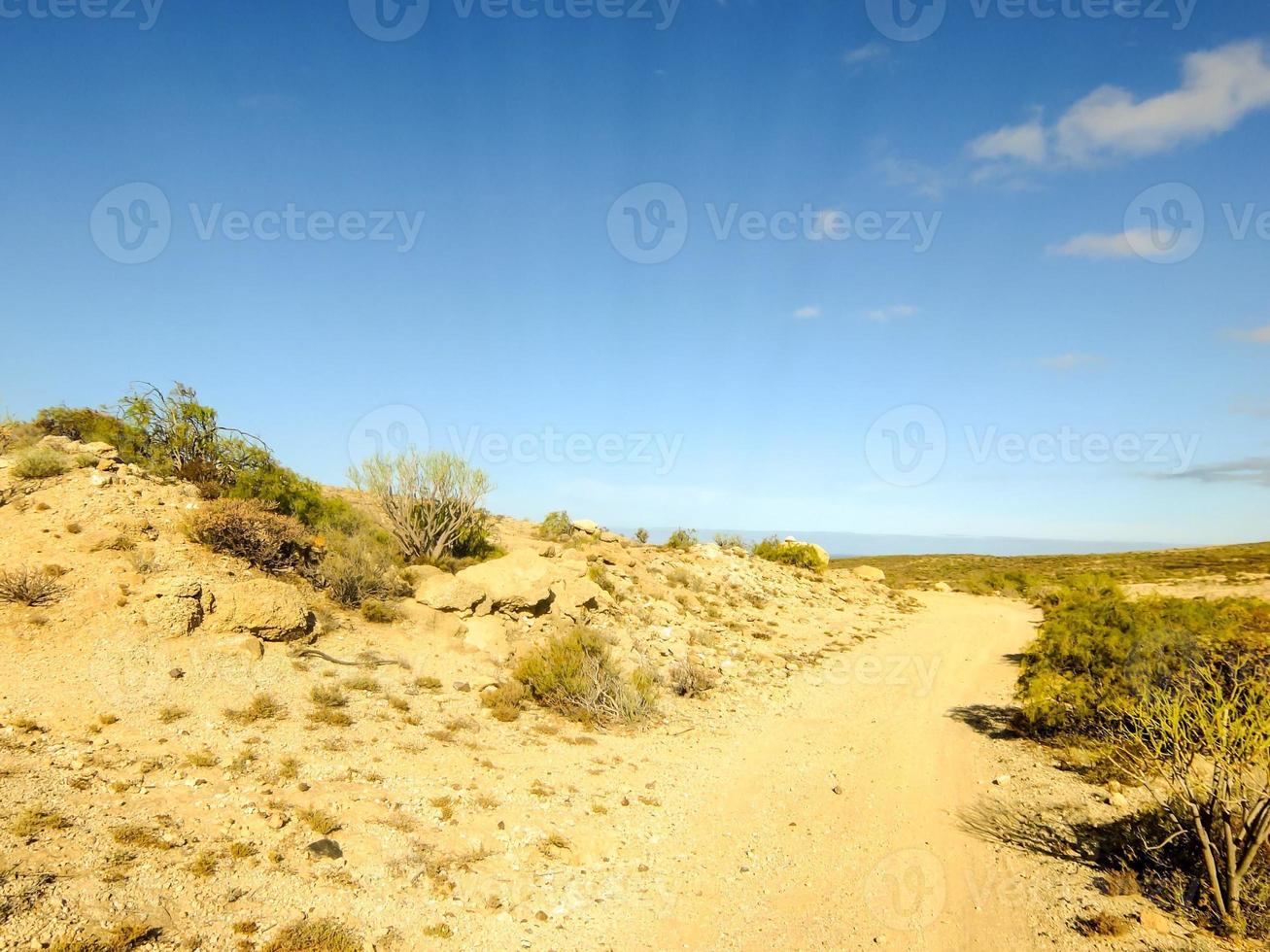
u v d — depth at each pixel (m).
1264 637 12.32
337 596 13.16
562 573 17.86
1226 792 6.85
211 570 11.58
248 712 8.79
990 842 8.47
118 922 4.89
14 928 4.52
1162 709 8.45
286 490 15.91
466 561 18.23
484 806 8.23
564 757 10.34
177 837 6.07
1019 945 6.25
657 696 14.00
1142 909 6.70
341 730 9.15
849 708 15.12
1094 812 9.20
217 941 5.07
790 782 10.67
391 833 7.15
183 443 15.60
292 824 6.79
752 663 18.08
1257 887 6.65
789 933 6.53
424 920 6.05
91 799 6.26
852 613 28.08
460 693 11.61
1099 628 12.99
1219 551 64.00
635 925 6.57
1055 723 12.58
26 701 7.67
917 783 10.65
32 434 14.77
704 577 26.88
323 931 5.44
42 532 10.86
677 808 9.34
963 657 21.28
